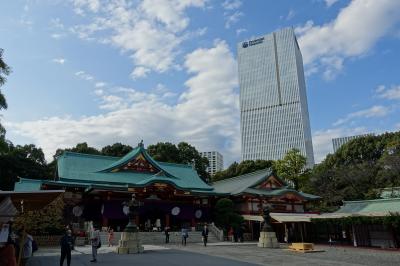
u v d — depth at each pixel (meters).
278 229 48.84
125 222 47.59
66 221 42.66
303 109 165.50
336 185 60.84
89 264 20.36
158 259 22.89
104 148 72.94
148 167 52.28
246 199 51.81
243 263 21.53
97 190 43.78
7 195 12.72
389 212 35.19
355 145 72.44
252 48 183.88
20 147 65.19
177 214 49.81
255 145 167.62
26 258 16.44
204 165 78.56
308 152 158.25
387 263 23.25
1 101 24.59
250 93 176.50
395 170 53.94
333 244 41.41
